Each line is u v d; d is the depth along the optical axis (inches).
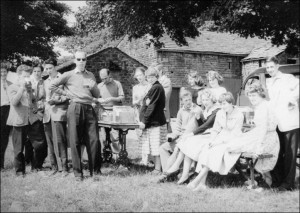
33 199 192.1
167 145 247.3
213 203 184.2
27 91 254.5
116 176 249.3
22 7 302.4
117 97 309.1
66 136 255.6
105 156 309.3
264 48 929.5
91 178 240.5
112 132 316.5
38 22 334.3
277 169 221.9
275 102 210.2
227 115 226.2
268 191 204.8
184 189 214.1
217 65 974.4
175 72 950.4
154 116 251.1
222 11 356.5
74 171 236.5
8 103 272.8
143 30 407.8
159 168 255.3
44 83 272.8
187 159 227.1
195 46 966.4
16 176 245.6
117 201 188.5
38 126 264.4
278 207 176.6
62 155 252.4
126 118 270.5
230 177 245.3
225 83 922.1
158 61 935.7
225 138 220.5
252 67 941.2
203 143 224.1
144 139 256.5
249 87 209.8
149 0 373.1
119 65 853.8
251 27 346.0
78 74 240.8
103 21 458.0
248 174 248.4
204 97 243.9
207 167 215.8
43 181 232.1
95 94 246.1
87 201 189.0
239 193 202.2
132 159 321.1
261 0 312.8
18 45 307.7
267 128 206.7
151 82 254.2
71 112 234.5
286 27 322.0
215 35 1047.0
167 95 295.6
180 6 374.9
